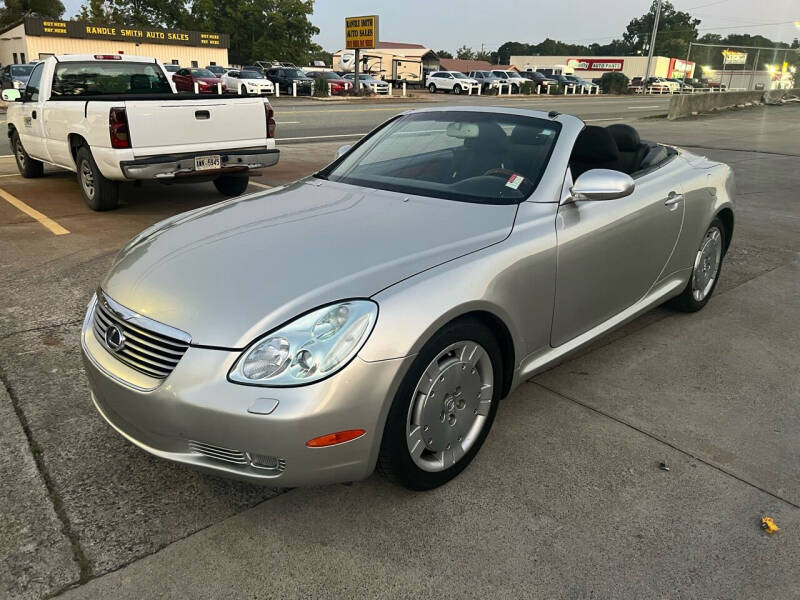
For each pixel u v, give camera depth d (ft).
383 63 217.56
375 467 7.76
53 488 8.26
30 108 26.76
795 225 23.16
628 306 11.82
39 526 7.60
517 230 9.02
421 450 7.91
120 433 7.91
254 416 6.70
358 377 6.91
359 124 60.80
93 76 26.84
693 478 8.71
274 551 7.32
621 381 11.39
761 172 35.27
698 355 12.48
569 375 11.59
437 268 7.84
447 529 7.70
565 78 177.68
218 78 106.93
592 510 8.06
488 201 9.71
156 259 8.50
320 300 7.12
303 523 7.77
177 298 7.52
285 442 6.77
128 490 8.29
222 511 7.95
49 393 10.53
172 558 7.19
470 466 8.89
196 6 203.72
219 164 23.31
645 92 187.83
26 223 21.56
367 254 8.00
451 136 11.41
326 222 9.14
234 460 7.11
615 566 7.17
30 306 14.14
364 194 10.37
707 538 7.61
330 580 6.93
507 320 8.55
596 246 10.09
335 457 7.06
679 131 58.65
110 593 6.70
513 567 7.14
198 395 6.89
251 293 7.34
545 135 10.70
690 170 13.38
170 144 22.15
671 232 12.28
